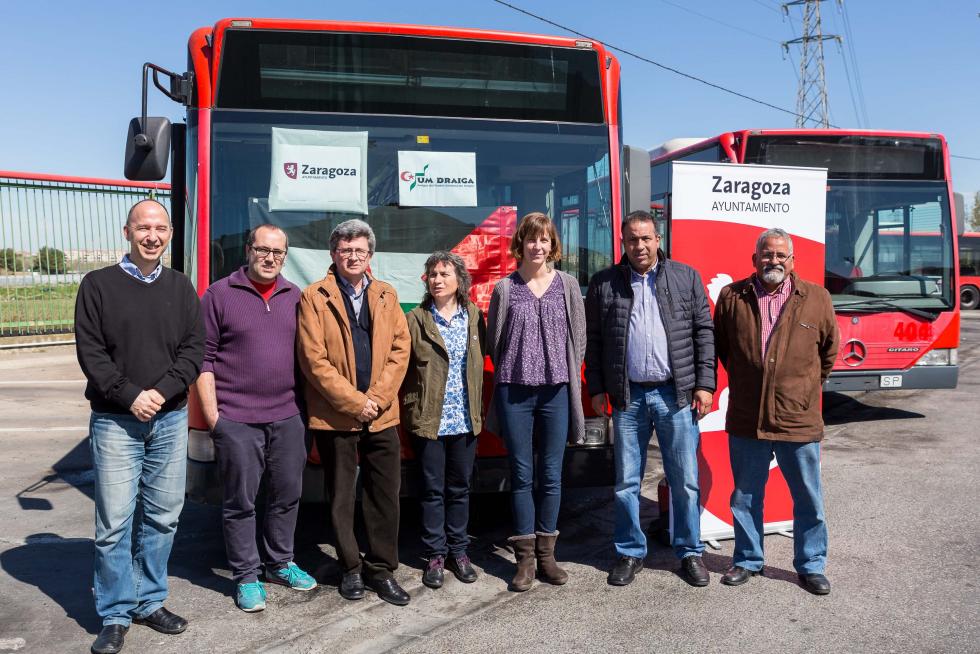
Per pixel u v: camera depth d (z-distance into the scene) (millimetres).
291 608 3828
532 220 3945
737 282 4195
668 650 3396
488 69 4582
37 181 13805
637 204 4844
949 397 10297
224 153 4281
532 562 4102
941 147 8445
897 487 5922
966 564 4348
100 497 3363
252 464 3771
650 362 4078
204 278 4211
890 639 3473
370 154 4438
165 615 3588
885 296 8227
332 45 4406
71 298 14469
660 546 4750
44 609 3830
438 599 3939
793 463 4016
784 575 4246
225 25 4297
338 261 3785
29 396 10039
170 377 3344
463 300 4062
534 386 3996
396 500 3953
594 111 4734
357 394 3717
